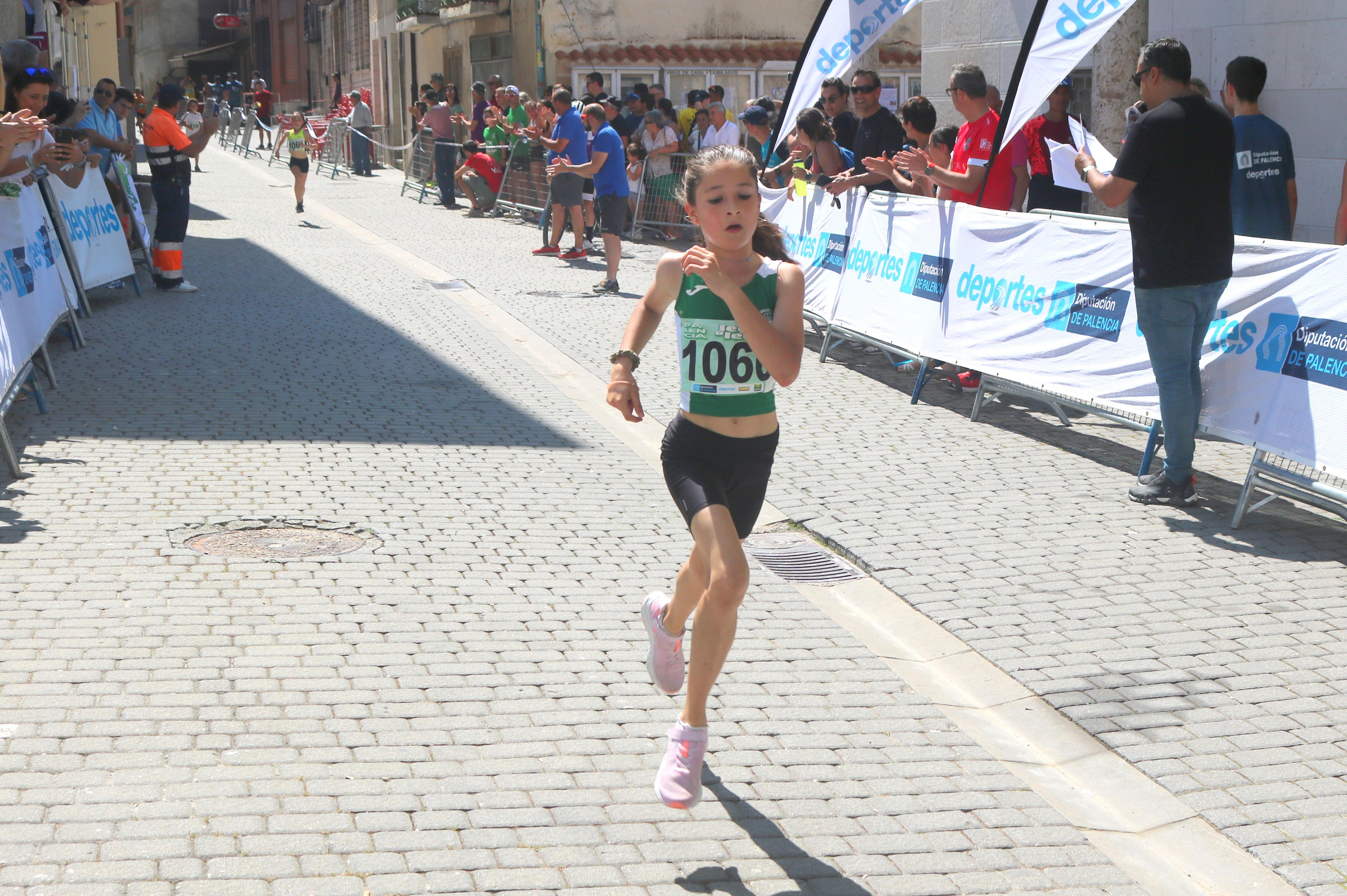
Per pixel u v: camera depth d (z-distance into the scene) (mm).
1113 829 3643
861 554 5785
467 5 27203
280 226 18969
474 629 4797
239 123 42875
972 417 8195
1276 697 4375
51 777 3578
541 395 8758
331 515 6027
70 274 10469
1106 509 6398
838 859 3402
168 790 3541
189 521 5836
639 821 3543
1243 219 7965
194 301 11875
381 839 3365
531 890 3184
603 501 6488
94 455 6809
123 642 4512
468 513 6180
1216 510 6383
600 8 23859
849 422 8148
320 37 48000
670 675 4004
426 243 17453
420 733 3975
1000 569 5586
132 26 70062
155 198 12422
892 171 9297
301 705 4105
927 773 3895
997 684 4555
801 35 24812
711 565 3432
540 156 19594
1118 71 10156
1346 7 9508
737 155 3527
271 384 8656
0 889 3045
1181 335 6188
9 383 6828
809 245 10602
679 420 3721
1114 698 4387
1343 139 9664
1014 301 7879
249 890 3100
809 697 4398
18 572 5125
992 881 3326
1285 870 3379
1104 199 6211
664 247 17641
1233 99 8078
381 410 8117
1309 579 5453
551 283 13977
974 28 13500
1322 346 5824
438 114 23875
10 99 9727
